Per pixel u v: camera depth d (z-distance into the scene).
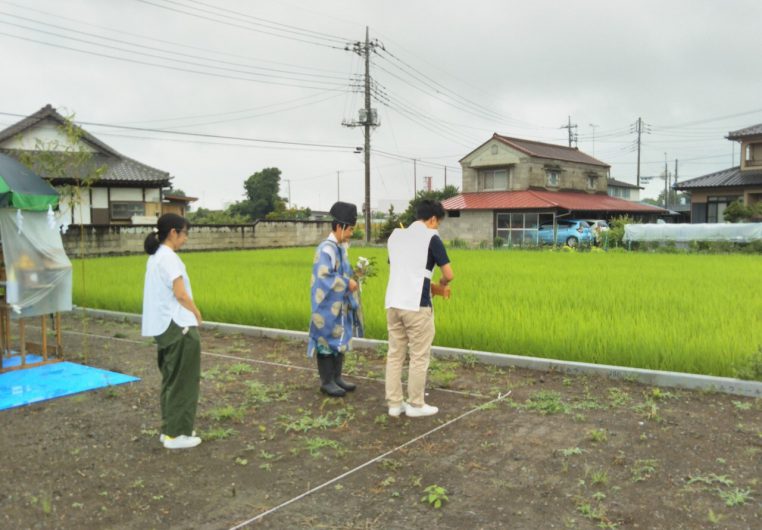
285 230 34.53
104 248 26.33
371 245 33.38
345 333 5.75
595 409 5.37
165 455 4.49
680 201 82.31
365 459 4.37
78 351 8.03
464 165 41.12
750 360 5.88
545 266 16.38
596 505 3.60
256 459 4.40
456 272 14.55
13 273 6.67
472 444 4.61
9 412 5.51
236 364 7.17
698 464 4.15
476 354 7.08
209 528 3.41
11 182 6.46
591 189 43.78
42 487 3.96
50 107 28.66
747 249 23.70
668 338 6.66
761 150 32.22
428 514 3.54
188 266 17.83
